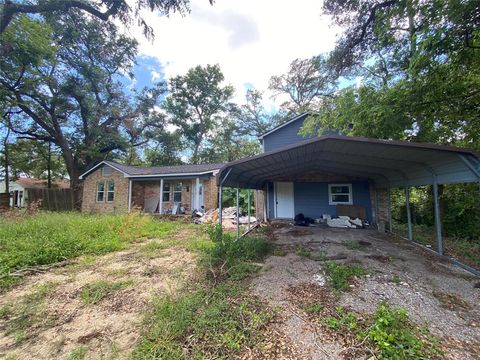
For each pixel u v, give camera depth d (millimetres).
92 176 17016
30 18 12656
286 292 3660
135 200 16312
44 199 17141
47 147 23375
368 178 10422
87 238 7156
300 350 2441
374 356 2293
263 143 12977
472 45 4672
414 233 8328
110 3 11500
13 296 3865
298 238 7559
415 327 2729
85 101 19094
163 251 6430
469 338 2572
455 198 8117
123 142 21203
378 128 6844
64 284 4273
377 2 8164
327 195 11469
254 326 2797
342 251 5809
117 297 3744
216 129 32156
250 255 5363
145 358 2361
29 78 14758
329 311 3104
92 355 2473
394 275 4234
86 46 18828
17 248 5867
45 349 2586
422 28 4965
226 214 13406
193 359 2346
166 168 16625
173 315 3027
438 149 4086
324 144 4730
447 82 5516
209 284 4039
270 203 12016
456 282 4008
